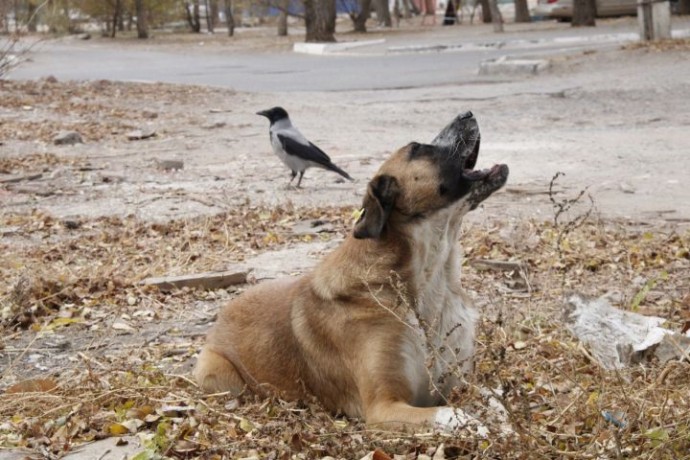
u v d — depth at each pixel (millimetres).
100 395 6355
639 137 17531
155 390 6441
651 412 5484
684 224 11289
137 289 9312
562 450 5145
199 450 5594
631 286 8852
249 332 6387
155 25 63438
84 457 5605
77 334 8312
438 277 5812
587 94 23000
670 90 22719
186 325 8469
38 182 15289
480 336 6648
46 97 24578
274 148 14281
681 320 7668
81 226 12344
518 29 48812
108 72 34562
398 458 5258
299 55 41781
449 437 5156
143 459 5379
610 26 45312
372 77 30047
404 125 20328
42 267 10188
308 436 5551
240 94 25953
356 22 54312
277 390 6176
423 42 44875
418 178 5715
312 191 14125
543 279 9148
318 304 5984
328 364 5969
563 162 15570
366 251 5797
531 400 5980
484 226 11180
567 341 6996
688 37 30953
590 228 10891
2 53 25484
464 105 22578
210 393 6461
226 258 10586
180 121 21516
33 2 39719
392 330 5688
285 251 10789
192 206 13258
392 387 5664
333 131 19688
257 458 5375
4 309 8695
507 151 16781
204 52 45562
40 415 6266
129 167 16484
